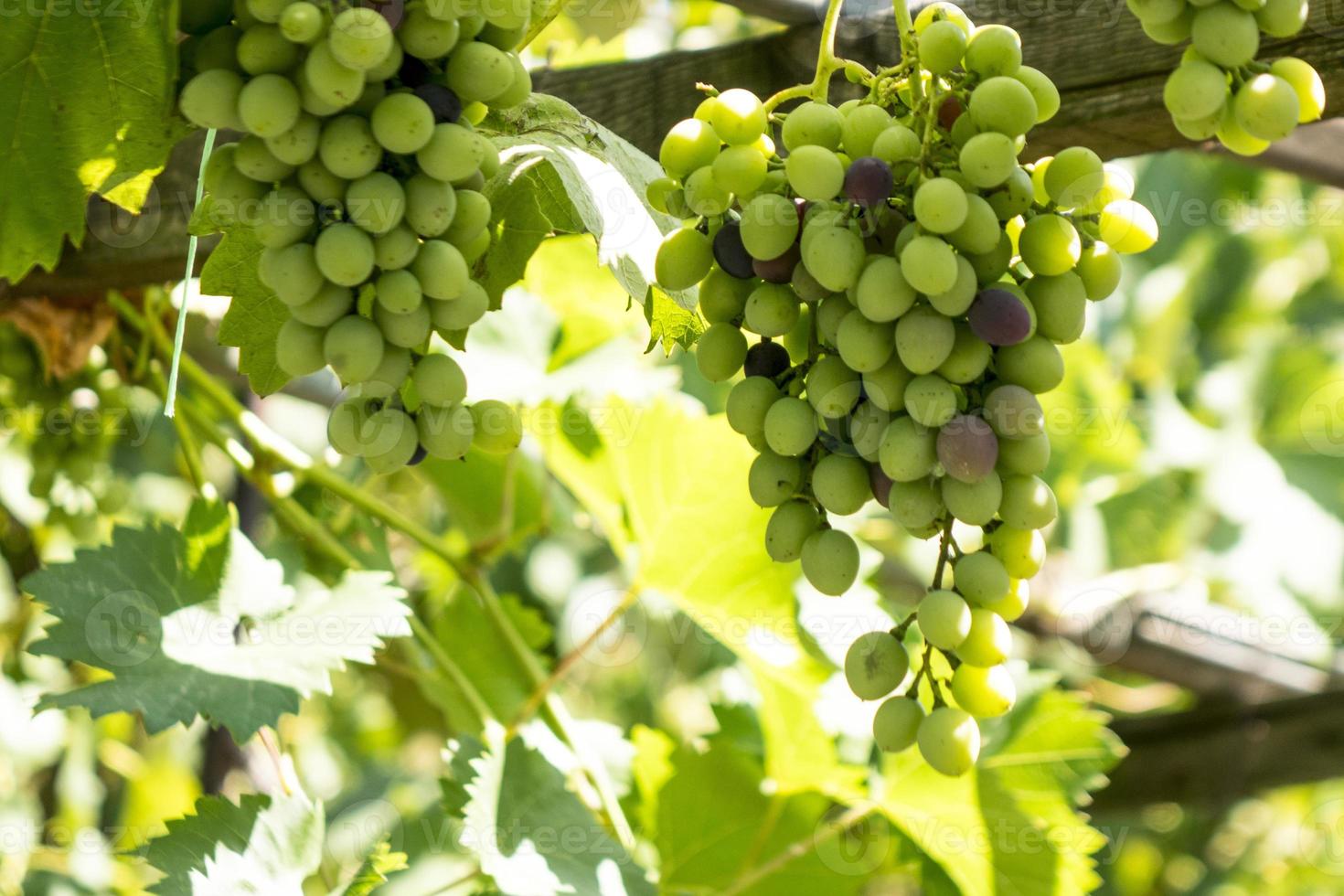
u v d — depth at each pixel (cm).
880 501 137
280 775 155
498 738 162
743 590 168
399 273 135
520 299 182
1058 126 155
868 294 133
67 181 143
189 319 184
